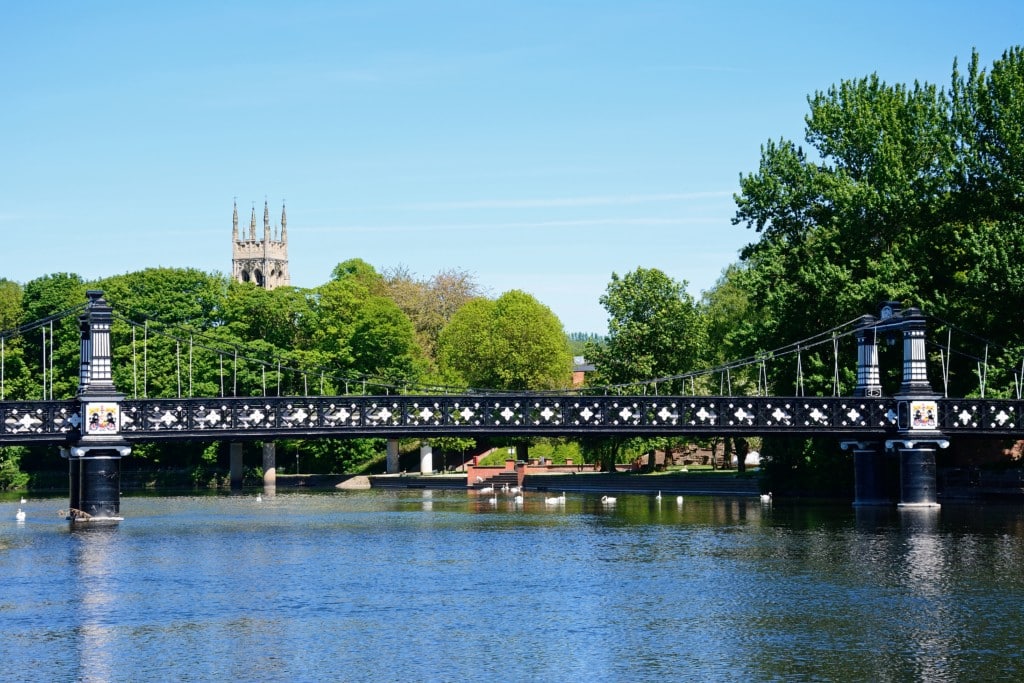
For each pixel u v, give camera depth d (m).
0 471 120.75
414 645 38.53
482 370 127.31
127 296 120.50
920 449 73.12
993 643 38.31
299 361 121.38
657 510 80.62
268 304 126.00
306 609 44.00
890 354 80.69
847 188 81.06
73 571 52.12
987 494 79.88
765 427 71.75
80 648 38.28
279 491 113.19
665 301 109.19
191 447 128.25
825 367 80.50
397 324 129.50
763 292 85.25
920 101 84.31
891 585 47.62
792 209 86.44
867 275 80.38
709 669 35.59
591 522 72.62
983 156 79.62
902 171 80.25
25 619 42.31
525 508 85.50
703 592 46.69
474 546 60.66
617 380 109.81
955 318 77.81
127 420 67.75
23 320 125.62
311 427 67.88
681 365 109.88
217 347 117.75
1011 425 74.06
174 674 35.34
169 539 63.69
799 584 48.12
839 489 87.50
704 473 107.31
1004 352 75.88
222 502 94.31
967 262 79.38
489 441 134.38
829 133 86.19
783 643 38.50
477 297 146.12
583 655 37.22
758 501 86.25
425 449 130.62
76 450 67.38
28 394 120.75
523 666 36.00
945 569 51.03
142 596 46.38
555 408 69.75
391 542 62.62
